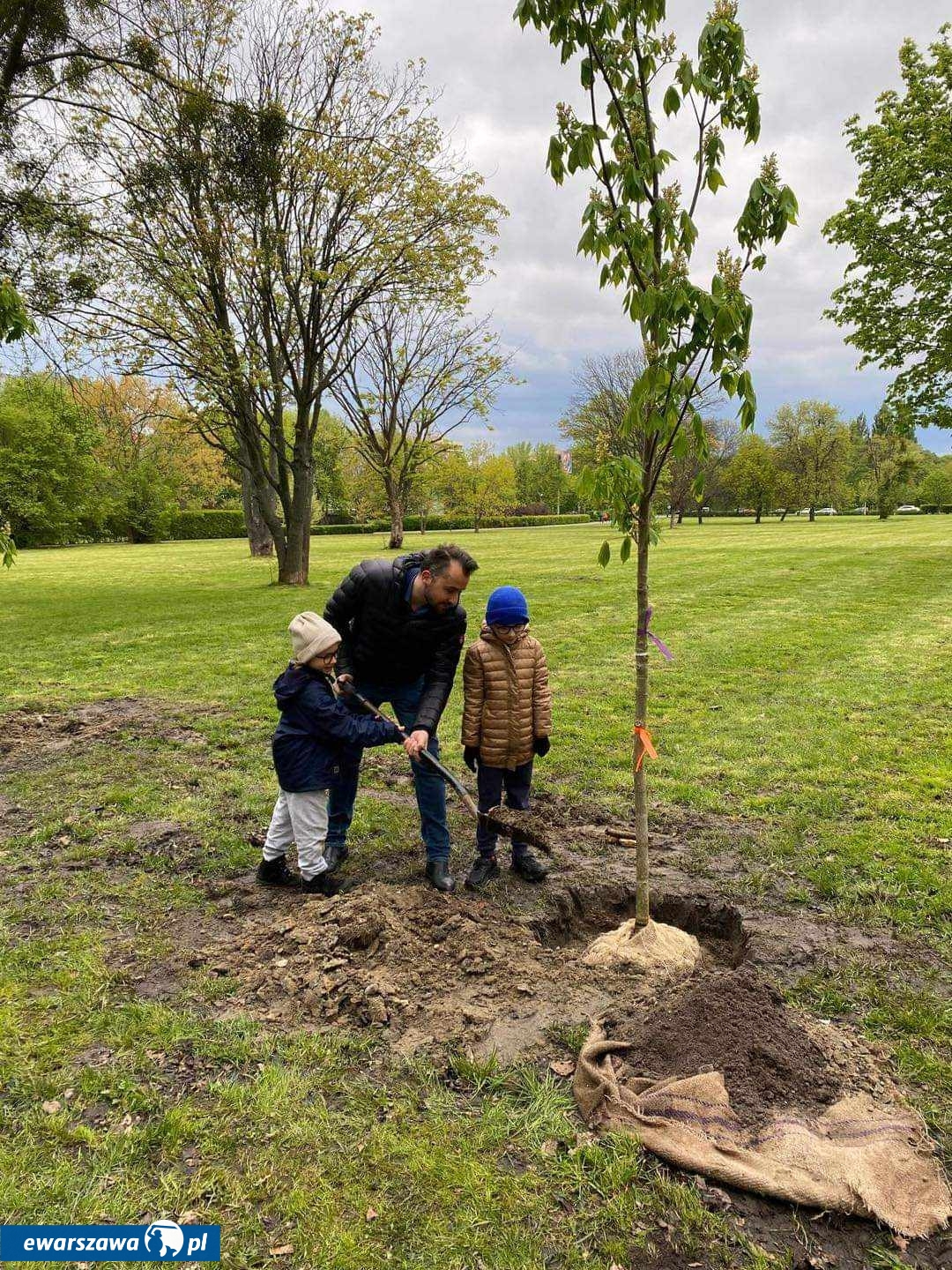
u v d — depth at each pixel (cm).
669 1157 203
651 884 369
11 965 299
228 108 1390
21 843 416
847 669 814
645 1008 260
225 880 376
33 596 1656
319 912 323
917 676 780
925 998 277
